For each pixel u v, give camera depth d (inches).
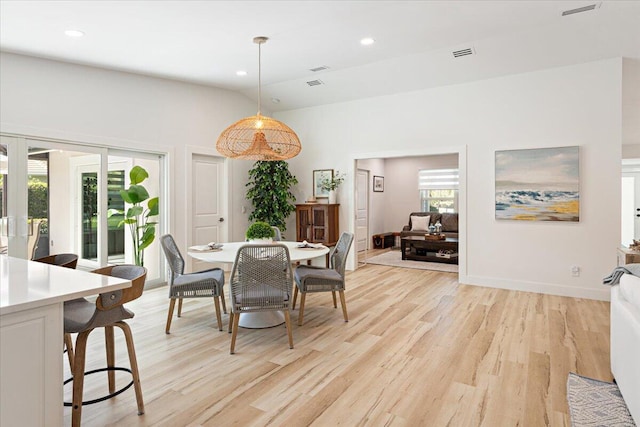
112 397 81.7
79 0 109.7
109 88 172.7
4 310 52.9
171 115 198.2
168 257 126.5
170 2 113.6
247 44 150.7
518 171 186.5
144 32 134.0
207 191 221.6
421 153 213.9
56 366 60.9
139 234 201.3
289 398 86.5
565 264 177.6
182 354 110.7
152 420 77.7
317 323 138.6
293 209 251.9
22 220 147.9
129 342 78.7
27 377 57.4
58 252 159.2
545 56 168.1
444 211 360.2
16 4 110.7
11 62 143.6
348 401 85.2
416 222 333.7
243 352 112.3
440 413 80.4
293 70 187.0
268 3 117.4
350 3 119.6
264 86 219.9
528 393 88.5
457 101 203.3
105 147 173.5
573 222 175.6
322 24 134.3
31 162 150.1
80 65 162.9
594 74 169.9
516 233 188.7
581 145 172.9
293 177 255.0
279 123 144.6
